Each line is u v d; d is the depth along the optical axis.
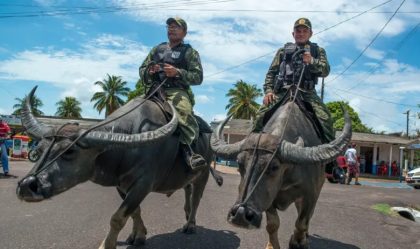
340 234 7.62
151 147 5.34
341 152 4.75
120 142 4.73
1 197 9.66
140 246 6.09
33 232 6.45
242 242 6.54
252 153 4.62
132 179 5.19
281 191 5.41
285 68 6.62
